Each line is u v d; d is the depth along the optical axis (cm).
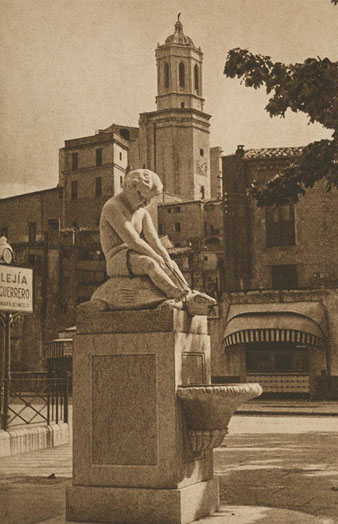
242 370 2966
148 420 648
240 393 649
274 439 1467
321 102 1387
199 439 662
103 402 666
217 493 719
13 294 1323
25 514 718
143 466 645
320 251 2950
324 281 2916
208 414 650
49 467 1055
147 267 680
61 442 1348
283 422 1923
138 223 718
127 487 648
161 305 659
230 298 2984
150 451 645
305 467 1052
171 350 647
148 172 720
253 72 1385
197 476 682
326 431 1638
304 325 2842
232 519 660
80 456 668
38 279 2748
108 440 660
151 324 657
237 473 996
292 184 1556
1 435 1184
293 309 2886
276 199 1575
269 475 975
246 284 2978
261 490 852
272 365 2939
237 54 1388
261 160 2841
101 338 673
